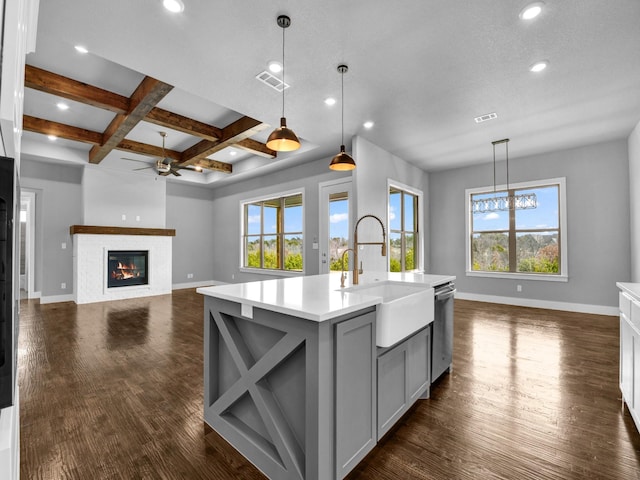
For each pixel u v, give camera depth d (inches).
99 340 149.3
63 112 180.2
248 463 67.9
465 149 212.7
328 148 212.5
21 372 112.4
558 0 86.4
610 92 136.7
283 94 138.0
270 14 91.5
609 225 196.7
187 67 117.2
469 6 89.0
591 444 73.1
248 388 69.6
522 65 117.1
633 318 76.3
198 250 340.8
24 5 35.9
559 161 214.2
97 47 105.0
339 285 93.9
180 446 72.9
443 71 120.6
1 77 28.1
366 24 95.9
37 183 241.6
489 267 246.7
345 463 61.1
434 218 273.3
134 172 275.4
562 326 172.4
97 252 249.1
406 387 82.1
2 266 28.2
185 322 183.5
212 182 320.5
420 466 66.5
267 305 64.1
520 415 85.5
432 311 92.1
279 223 281.1
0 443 28.4
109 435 76.5
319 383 56.0
